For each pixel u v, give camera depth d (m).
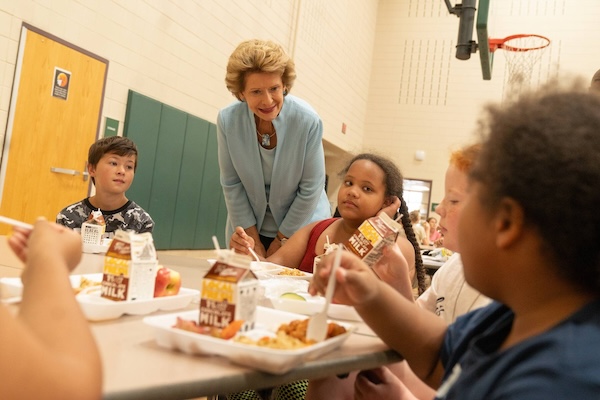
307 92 7.14
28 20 3.26
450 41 9.16
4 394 0.46
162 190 4.54
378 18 9.55
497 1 8.70
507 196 0.57
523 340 0.57
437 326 0.89
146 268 0.94
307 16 6.89
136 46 4.12
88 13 3.67
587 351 0.49
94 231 1.77
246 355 0.67
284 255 1.94
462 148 1.23
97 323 0.84
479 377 0.59
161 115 4.41
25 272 0.63
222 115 2.32
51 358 0.49
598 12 8.30
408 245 1.70
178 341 0.71
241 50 2.09
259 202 2.40
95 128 3.83
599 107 0.56
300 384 1.45
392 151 9.32
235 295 0.78
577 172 0.52
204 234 5.18
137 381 0.58
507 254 0.59
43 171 3.47
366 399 1.02
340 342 0.82
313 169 2.33
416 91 9.28
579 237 0.53
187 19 4.63
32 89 3.34
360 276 0.83
